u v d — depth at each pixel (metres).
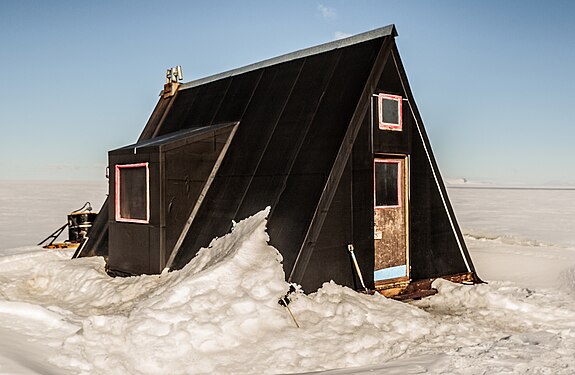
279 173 7.57
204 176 8.41
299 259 6.46
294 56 9.15
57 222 29.33
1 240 21.08
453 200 57.94
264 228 6.96
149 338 5.09
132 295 7.17
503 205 48.28
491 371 4.52
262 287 5.94
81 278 8.34
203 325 5.33
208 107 10.38
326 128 7.41
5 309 5.54
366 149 7.54
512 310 7.32
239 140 8.71
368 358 5.21
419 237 8.41
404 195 8.26
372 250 7.50
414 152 8.39
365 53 7.82
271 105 8.76
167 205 7.75
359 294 6.98
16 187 92.56
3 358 3.96
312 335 5.62
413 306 7.07
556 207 44.88
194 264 7.03
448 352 5.19
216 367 4.92
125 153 8.29
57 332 5.22
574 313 7.11
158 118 11.92
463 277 8.98
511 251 13.77
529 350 5.22
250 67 10.07
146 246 7.86
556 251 13.77
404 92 8.19
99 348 4.85
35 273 9.28
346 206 7.17
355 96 7.35
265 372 4.86
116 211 8.52
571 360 4.86
